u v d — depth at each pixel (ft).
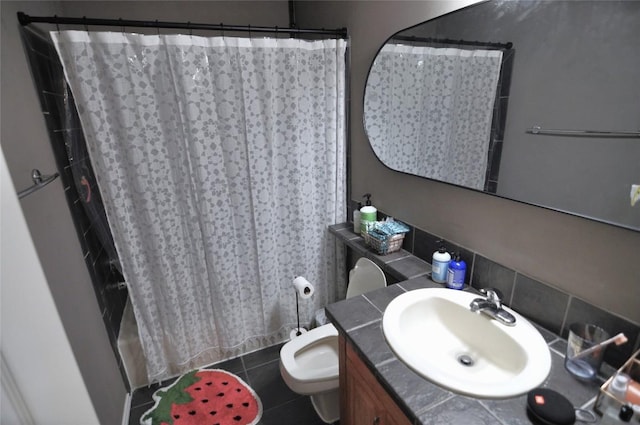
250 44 5.28
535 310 3.56
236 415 5.69
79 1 6.64
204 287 6.23
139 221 5.47
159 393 6.14
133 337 6.23
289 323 7.39
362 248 5.67
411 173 4.98
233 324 6.66
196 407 5.84
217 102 5.34
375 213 5.91
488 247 4.02
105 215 5.68
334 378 4.90
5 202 1.27
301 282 6.19
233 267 6.31
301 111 6.04
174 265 5.83
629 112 2.48
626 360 2.86
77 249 4.91
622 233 2.73
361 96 5.90
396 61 4.86
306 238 6.88
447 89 4.12
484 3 3.48
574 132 2.85
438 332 3.92
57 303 3.88
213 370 6.66
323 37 6.82
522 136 3.32
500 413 2.53
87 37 4.46
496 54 3.44
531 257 3.52
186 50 4.92
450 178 4.30
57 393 1.55
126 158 5.08
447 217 4.56
